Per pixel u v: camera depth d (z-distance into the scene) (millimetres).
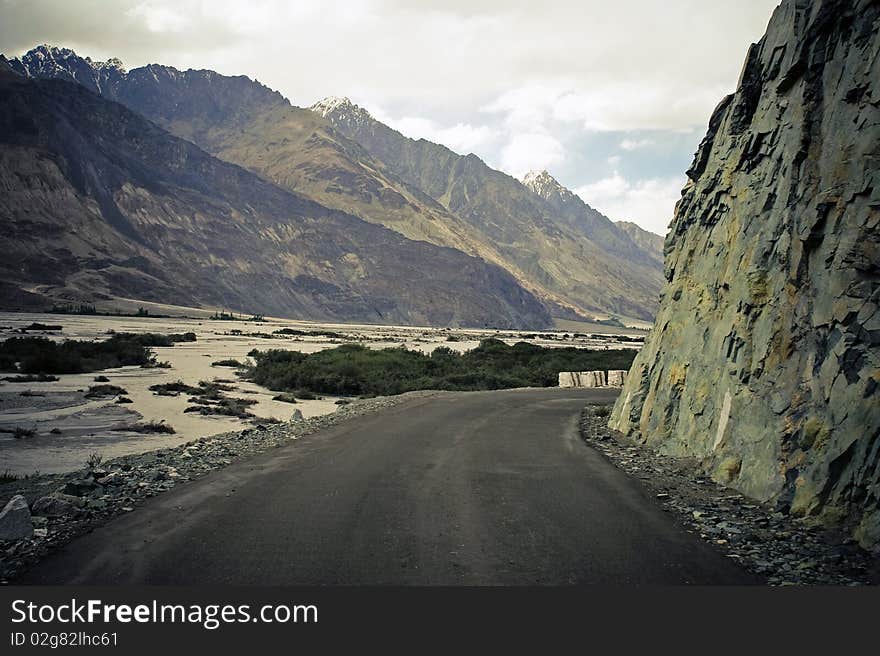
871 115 10094
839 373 9484
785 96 12875
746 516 9188
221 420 23203
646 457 14016
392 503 9680
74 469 14500
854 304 9633
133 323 121500
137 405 25828
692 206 17266
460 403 26094
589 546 7766
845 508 8523
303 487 10727
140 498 10188
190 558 7250
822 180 10938
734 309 13172
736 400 12008
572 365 56469
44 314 136125
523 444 15594
